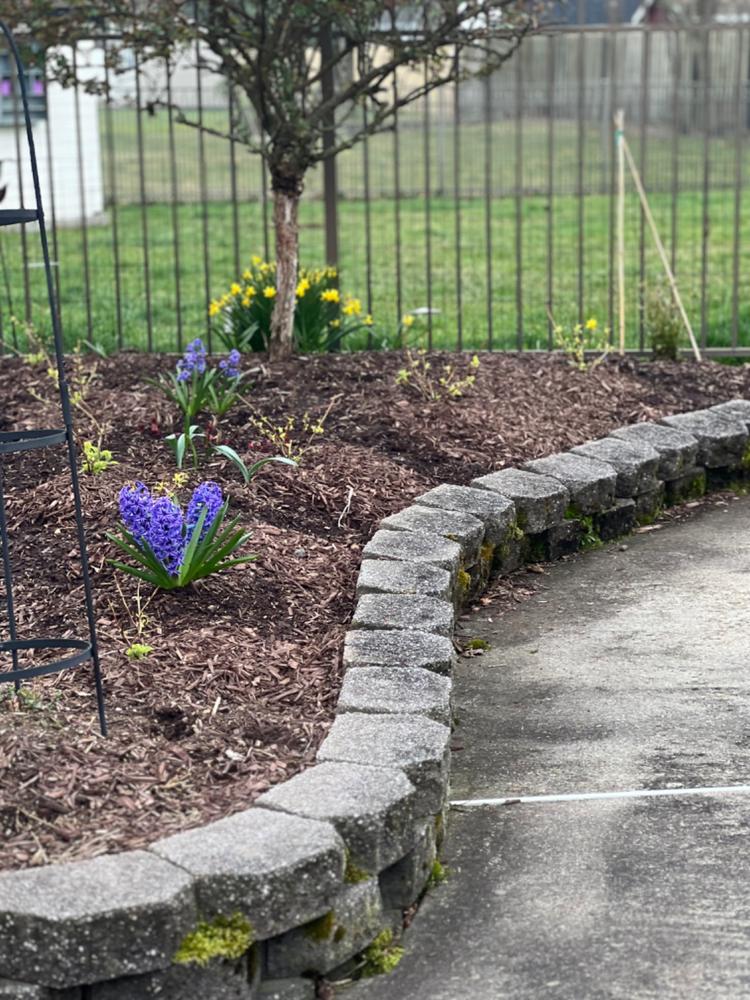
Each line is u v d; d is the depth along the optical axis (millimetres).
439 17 6664
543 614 4676
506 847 3150
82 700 3412
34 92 14609
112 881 2523
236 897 2555
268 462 5105
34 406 5844
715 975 2645
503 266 12328
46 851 2746
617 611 4680
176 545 3947
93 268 12180
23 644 3324
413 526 4660
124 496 3930
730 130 24547
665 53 25750
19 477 4941
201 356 5520
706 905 2879
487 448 5609
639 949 2738
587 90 26484
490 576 4961
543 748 3666
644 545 5395
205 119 29031
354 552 4543
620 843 3146
